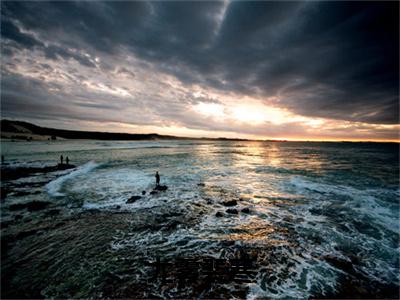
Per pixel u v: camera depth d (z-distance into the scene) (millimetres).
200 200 12633
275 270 5941
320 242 7602
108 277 5613
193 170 23531
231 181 17891
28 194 13578
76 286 5281
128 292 5062
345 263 6242
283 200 12672
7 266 6090
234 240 7734
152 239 7809
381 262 6391
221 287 5227
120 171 22453
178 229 8680
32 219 9602
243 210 10711
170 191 14578
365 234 8242
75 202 12031
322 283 5410
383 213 10484
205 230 8594
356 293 5062
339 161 33125
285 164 29312
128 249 7074
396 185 16328
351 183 17062
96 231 8453
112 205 11539
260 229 8703
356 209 11039
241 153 51375
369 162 31609
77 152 44969
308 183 17125
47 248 7109
